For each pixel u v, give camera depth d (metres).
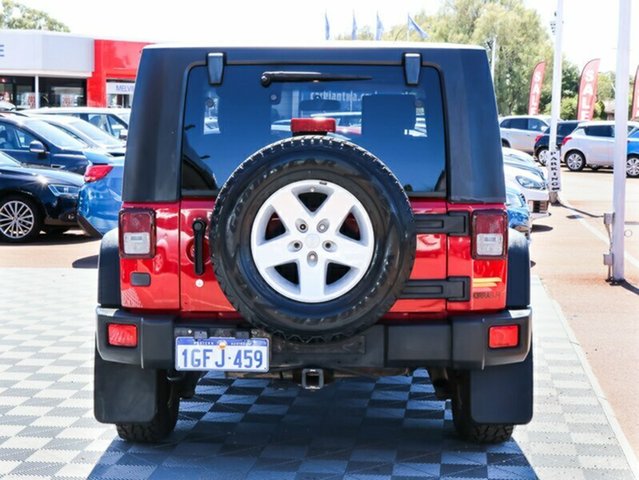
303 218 4.70
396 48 5.17
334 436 6.02
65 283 11.66
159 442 5.87
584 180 32.12
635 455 5.71
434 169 5.10
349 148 4.72
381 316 4.81
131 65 40.84
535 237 16.36
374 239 4.73
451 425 6.25
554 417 6.39
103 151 13.74
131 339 5.12
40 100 39.34
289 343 5.02
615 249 11.77
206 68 5.18
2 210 15.30
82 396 6.89
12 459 5.58
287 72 5.16
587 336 8.88
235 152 5.14
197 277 5.08
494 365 5.34
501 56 88.69
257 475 5.32
